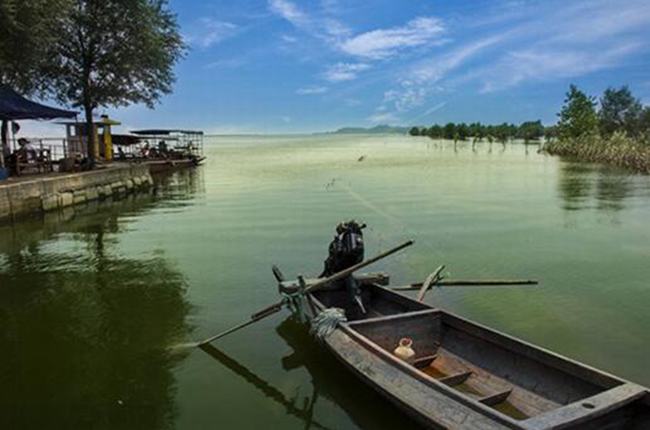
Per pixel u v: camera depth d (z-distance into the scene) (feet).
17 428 18.94
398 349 21.27
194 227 57.57
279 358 24.21
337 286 28.81
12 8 54.85
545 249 44.98
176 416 19.56
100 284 36.55
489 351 21.08
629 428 15.35
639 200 74.08
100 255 45.21
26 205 63.41
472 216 61.82
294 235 52.03
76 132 110.32
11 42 58.65
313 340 25.95
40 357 24.94
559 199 75.66
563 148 193.26
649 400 15.29
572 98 208.54
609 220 58.80
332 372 22.76
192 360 24.23
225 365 23.63
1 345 26.45
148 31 91.71
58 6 62.39
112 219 63.82
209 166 155.02
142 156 133.90
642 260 41.16
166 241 50.49
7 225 59.77
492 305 31.09
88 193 77.97
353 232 29.22
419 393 16.66
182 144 161.07
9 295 34.58
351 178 110.93
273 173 127.54
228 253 44.88
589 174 115.24
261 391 21.26
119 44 91.50
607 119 241.76
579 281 35.60
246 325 25.79
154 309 31.32
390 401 17.62
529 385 19.06
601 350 24.81
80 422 19.30
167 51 99.45
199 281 36.86
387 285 29.86
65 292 34.99
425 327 23.32
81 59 90.63
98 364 24.07
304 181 106.52
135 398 20.98
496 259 41.73
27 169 80.28
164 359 24.39
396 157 191.72
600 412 14.46
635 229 53.57
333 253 29.17
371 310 28.19
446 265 40.16
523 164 148.05
